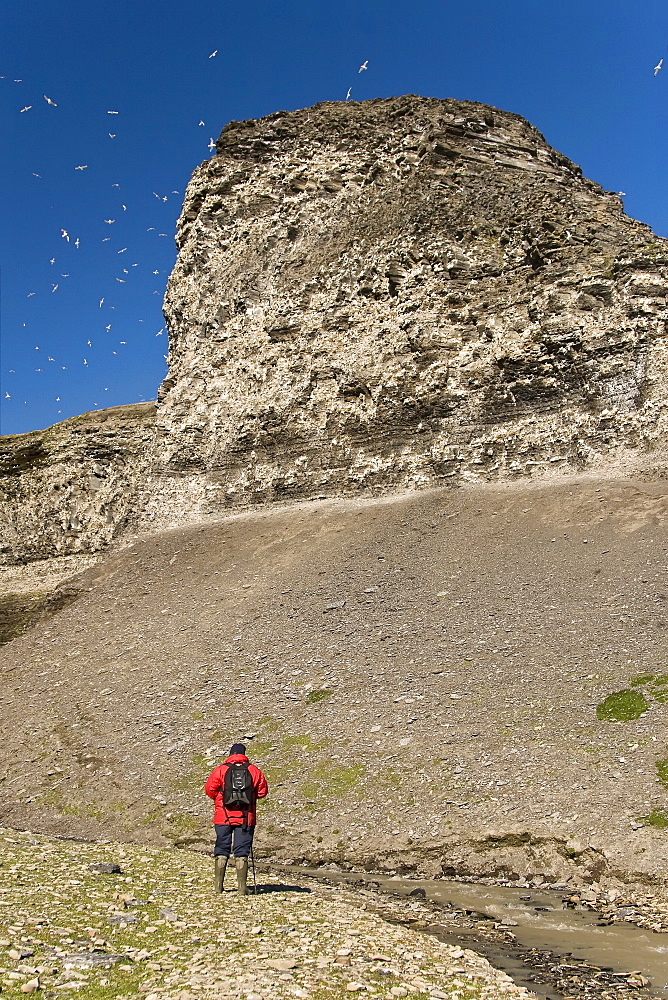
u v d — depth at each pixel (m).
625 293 43.94
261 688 30.58
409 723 25.97
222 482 50.78
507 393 44.62
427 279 50.00
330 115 61.62
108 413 62.75
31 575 54.50
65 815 25.88
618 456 40.84
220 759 26.88
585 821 19.94
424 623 32.06
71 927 12.00
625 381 41.91
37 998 9.37
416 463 45.34
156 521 51.72
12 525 57.50
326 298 53.28
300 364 51.44
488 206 52.66
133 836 23.81
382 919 15.24
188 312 58.91
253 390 52.44
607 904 17.23
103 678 35.16
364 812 22.44
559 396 43.44
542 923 15.98
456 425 45.12
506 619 30.88
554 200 51.81
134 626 39.53
